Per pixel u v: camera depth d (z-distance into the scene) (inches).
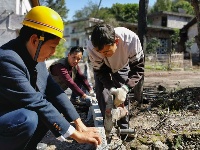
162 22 1416.1
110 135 134.0
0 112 85.5
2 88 80.5
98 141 87.0
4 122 82.3
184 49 1150.3
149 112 196.5
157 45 1067.3
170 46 1178.0
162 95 247.9
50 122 82.2
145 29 213.0
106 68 133.6
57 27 81.7
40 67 96.3
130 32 121.3
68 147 133.3
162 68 739.4
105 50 101.5
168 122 174.6
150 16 1453.0
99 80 138.0
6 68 79.0
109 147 129.3
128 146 143.4
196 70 731.4
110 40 99.0
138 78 123.3
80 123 96.3
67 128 83.6
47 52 83.7
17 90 80.1
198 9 272.7
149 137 152.3
